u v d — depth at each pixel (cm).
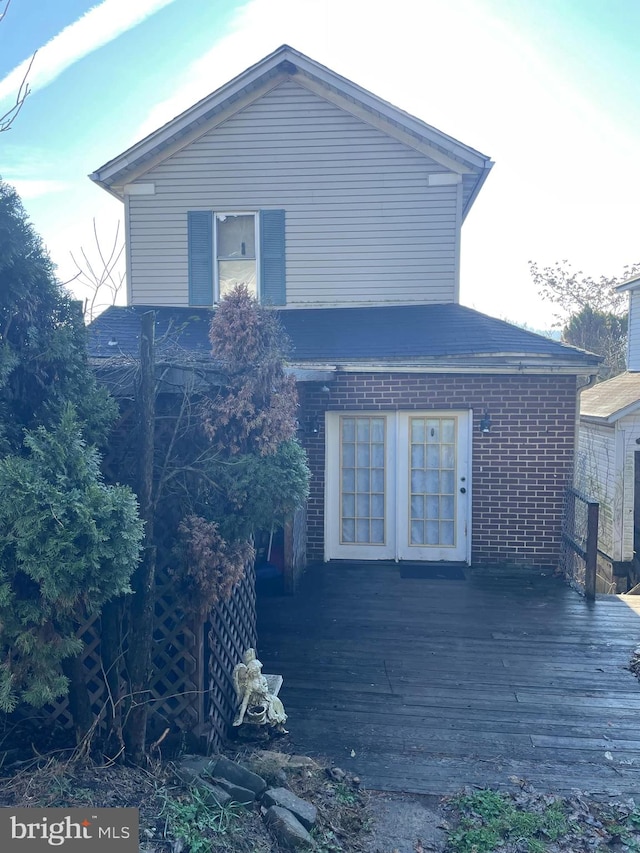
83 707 390
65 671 382
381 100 1002
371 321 999
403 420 933
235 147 1058
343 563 955
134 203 1082
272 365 422
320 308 1060
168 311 1062
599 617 737
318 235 1055
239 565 427
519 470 911
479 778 428
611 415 1170
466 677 582
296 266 1060
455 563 942
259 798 384
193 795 358
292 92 1041
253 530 430
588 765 444
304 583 862
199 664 426
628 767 442
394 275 1049
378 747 466
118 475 423
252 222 1081
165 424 431
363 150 1038
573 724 500
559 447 899
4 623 325
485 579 880
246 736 466
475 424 913
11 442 351
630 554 1197
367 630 696
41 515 300
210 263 1070
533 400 900
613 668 601
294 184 1052
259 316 429
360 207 1046
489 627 705
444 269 1043
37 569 301
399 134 1028
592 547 798
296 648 647
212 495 431
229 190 1062
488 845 356
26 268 348
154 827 327
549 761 449
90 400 378
